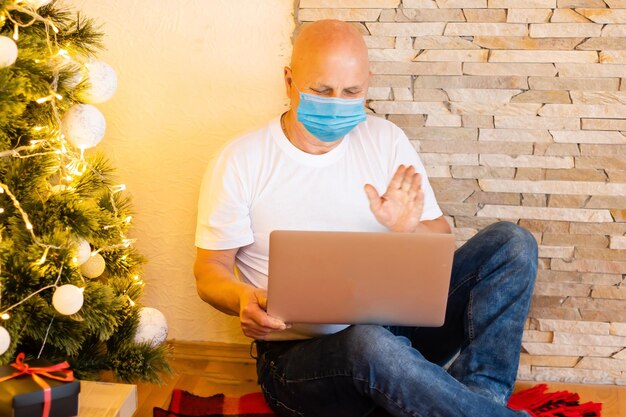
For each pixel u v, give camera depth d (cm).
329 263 157
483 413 160
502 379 181
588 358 220
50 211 171
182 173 221
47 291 171
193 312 229
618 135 208
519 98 209
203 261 186
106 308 176
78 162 181
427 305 163
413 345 198
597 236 214
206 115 218
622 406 207
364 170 189
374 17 207
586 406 202
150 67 216
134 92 217
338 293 160
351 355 164
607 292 216
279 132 186
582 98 207
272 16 210
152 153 221
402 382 161
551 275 217
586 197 212
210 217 185
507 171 213
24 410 144
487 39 206
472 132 212
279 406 183
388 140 193
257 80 214
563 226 214
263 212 186
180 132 219
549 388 218
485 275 185
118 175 222
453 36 207
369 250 156
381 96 211
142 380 190
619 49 204
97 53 215
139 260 210
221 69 214
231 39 212
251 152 185
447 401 160
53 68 167
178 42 214
